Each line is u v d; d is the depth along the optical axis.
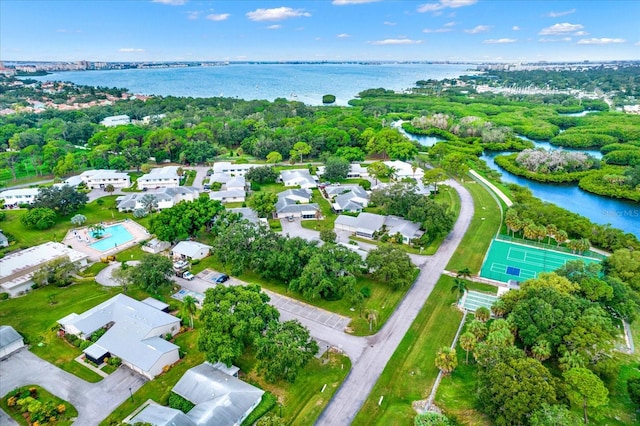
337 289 95.88
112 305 91.31
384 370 76.50
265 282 106.94
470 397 69.62
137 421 60.47
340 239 131.88
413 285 105.88
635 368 77.19
